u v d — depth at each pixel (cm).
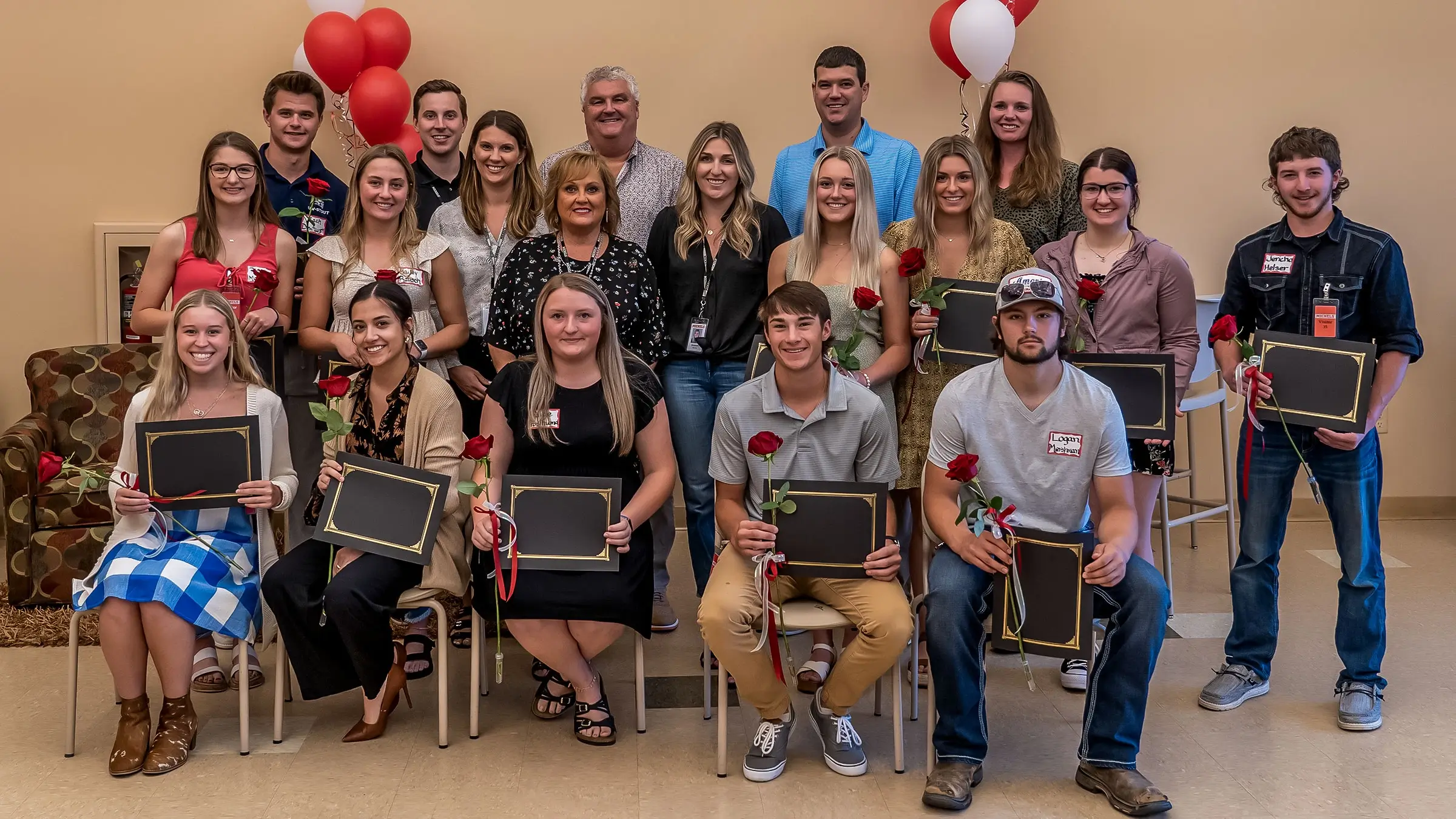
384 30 495
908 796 291
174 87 528
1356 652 333
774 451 287
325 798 289
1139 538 360
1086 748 293
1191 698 352
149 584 303
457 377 390
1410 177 558
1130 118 554
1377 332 331
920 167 432
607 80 412
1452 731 325
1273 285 337
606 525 317
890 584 300
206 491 316
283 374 378
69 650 313
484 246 402
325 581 323
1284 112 554
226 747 320
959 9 479
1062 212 393
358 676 319
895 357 354
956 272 360
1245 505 346
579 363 325
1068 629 284
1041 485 293
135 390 464
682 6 540
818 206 357
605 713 325
